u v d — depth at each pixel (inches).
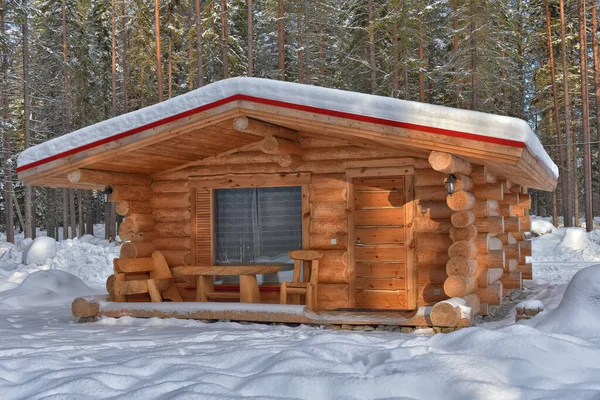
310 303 392.5
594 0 1314.0
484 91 1229.1
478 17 1157.1
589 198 1234.6
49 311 483.5
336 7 1446.9
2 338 321.1
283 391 184.9
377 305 407.5
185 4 1419.8
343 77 1446.9
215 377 200.7
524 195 583.2
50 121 1534.2
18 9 1220.5
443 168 331.9
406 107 335.6
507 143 314.2
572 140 1568.7
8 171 1343.5
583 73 1262.3
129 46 1542.8
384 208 410.3
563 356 210.1
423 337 299.7
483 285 382.3
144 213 451.8
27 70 1274.6
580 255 984.3
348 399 177.9
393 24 1229.7
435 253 389.7
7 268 786.2
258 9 1563.7
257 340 294.5
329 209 418.0
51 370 220.5
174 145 402.9
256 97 362.3
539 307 328.8
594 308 285.6
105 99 1539.1
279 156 405.7
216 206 449.4
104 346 283.7
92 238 1464.1
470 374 187.8
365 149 409.7
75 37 1433.3
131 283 424.8
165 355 243.6
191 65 1462.8
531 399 168.1
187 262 450.3
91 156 401.1
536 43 1432.1
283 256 431.5
